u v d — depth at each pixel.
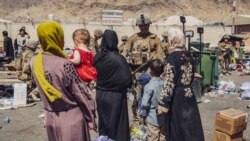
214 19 137.25
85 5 145.75
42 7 150.12
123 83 5.85
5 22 41.31
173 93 5.43
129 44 8.78
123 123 6.00
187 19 37.44
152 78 6.27
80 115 4.17
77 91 4.09
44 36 4.06
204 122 8.95
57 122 4.11
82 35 6.66
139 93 7.71
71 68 4.08
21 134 8.11
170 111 5.50
